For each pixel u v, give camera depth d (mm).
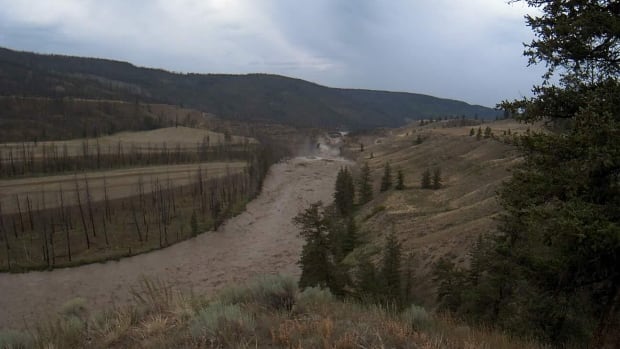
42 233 56531
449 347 5426
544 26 8789
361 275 23219
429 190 67000
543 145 7973
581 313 10648
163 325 6227
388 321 6035
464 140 110125
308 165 142500
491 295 16422
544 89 9047
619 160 6781
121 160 117750
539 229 7848
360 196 78438
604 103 7641
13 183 84938
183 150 148625
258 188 91125
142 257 50281
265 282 7090
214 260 49719
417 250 34312
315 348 4930
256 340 5109
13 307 36562
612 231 6488
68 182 88125
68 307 7844
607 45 8430
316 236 23500
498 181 50750
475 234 31312
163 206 65875
